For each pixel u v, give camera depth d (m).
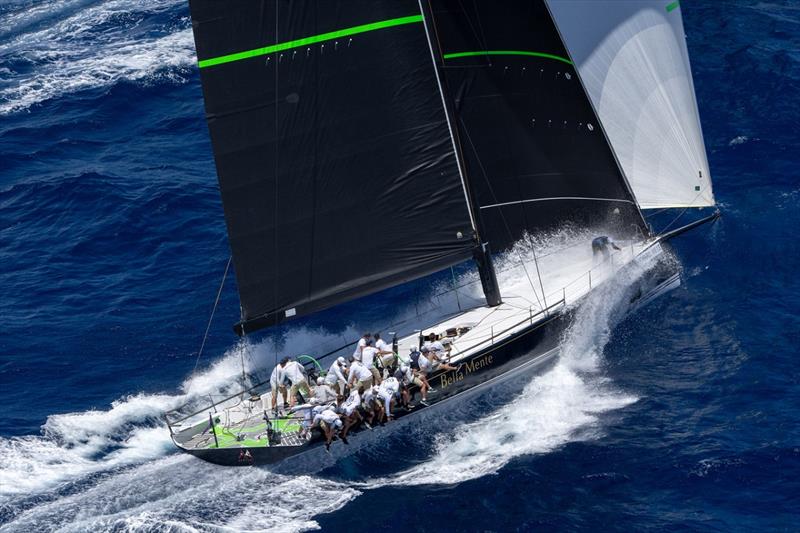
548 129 94.56
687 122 97.69
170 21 184.38
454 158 88.69
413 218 88.88
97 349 101.62
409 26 85.12
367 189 87.12
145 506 77.62
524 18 91.06
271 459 81.25
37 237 122.12
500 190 95.12
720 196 117.50
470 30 89.94
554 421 86.12
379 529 74.94
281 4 81.00
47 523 75.44
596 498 76.69
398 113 86.56
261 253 85.19
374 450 84.25
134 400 93.06
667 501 75.69
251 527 75.19
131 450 85.50
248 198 84.00
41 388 95.62
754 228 111.31
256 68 81.88
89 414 90.88
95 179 132.50
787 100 135.12
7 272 115.56
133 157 140.38
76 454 85.00
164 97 158.12
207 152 141.75
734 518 73.31
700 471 78.19
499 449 83.25
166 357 100.25
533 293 97.19
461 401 88.31
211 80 81.06
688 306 100.62
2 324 105.50
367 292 88.88
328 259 87.25
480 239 91.69
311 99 83.81
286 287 86.50
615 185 97.69
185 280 113.06
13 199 129.75
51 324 105.62
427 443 84.81
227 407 89.06
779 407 84.88
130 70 165.38
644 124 97.19
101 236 121.31
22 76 166.75
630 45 94.94
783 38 152.38
